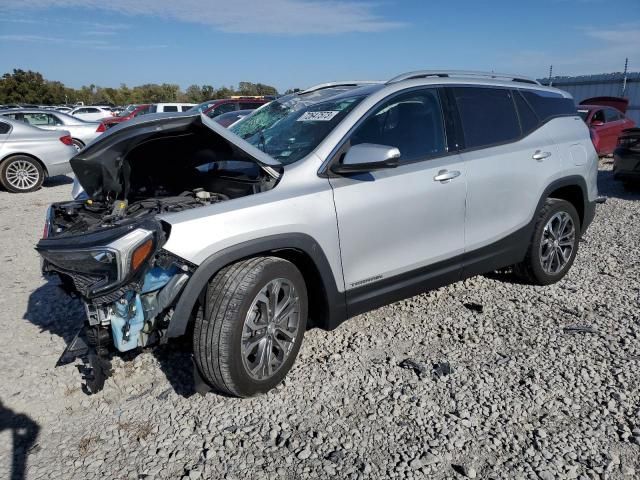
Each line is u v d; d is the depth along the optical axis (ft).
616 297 15.35
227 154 11.84
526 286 16.24
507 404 10.25
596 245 20.97
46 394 10.96
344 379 11.18
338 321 11.55
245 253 9.79
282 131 12.81
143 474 8.65
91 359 9.82
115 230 9.42
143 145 11.71
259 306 10.09
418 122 12.73
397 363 11.80
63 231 11.41
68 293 10.99
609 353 12.08
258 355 10.20
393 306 14.79
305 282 11.43
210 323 9.62
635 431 9.38
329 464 8.75
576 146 16.12
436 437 9.36
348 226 11.06
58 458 9.07
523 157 14.43
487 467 8.64
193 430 9.70
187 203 11.18
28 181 37.04
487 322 13.76
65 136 38.40
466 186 13.00
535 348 12.39
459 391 10.68
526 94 15.51
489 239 13.88
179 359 12.15
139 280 9.18
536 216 15.05
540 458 8.80
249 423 9.84
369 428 9.64
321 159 11.11
